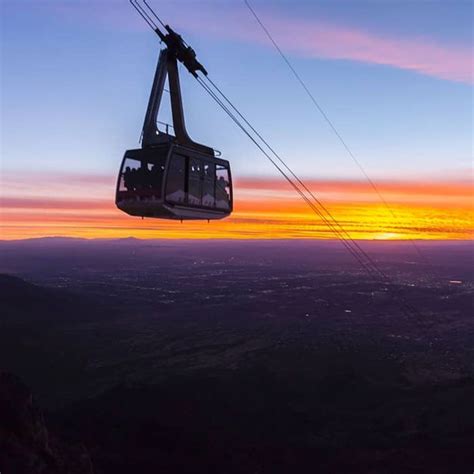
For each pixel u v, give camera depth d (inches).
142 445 2033.7
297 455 2265.0
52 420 2290.8
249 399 4606.3
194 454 1999.3
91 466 892.6
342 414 3996.1
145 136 813.2
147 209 812.6
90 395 5068.9
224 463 1961.1
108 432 2171.5
